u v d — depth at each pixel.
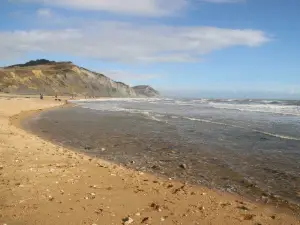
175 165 11.42
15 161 10.21
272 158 12.41
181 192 8.12
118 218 6.01
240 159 12.30
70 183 8.16
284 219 6.50
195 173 10.33
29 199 6.72
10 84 115.44
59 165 10.14
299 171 10.50
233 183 9.21
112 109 47.59
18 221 5.62
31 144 14.01
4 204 6.38
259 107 51.34
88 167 10.27
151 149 14.45
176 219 6.15
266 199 7.86
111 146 15.25
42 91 123.56
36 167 9.56
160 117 31.31
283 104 63.75
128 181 8.90
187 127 22.47
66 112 39.59
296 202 7.66
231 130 20.69
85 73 158.50
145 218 6.08
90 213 6.17
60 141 16.67
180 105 62.78
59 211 6.16
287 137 17.53
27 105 44.75
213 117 31.14
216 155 13.04
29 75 129.50
